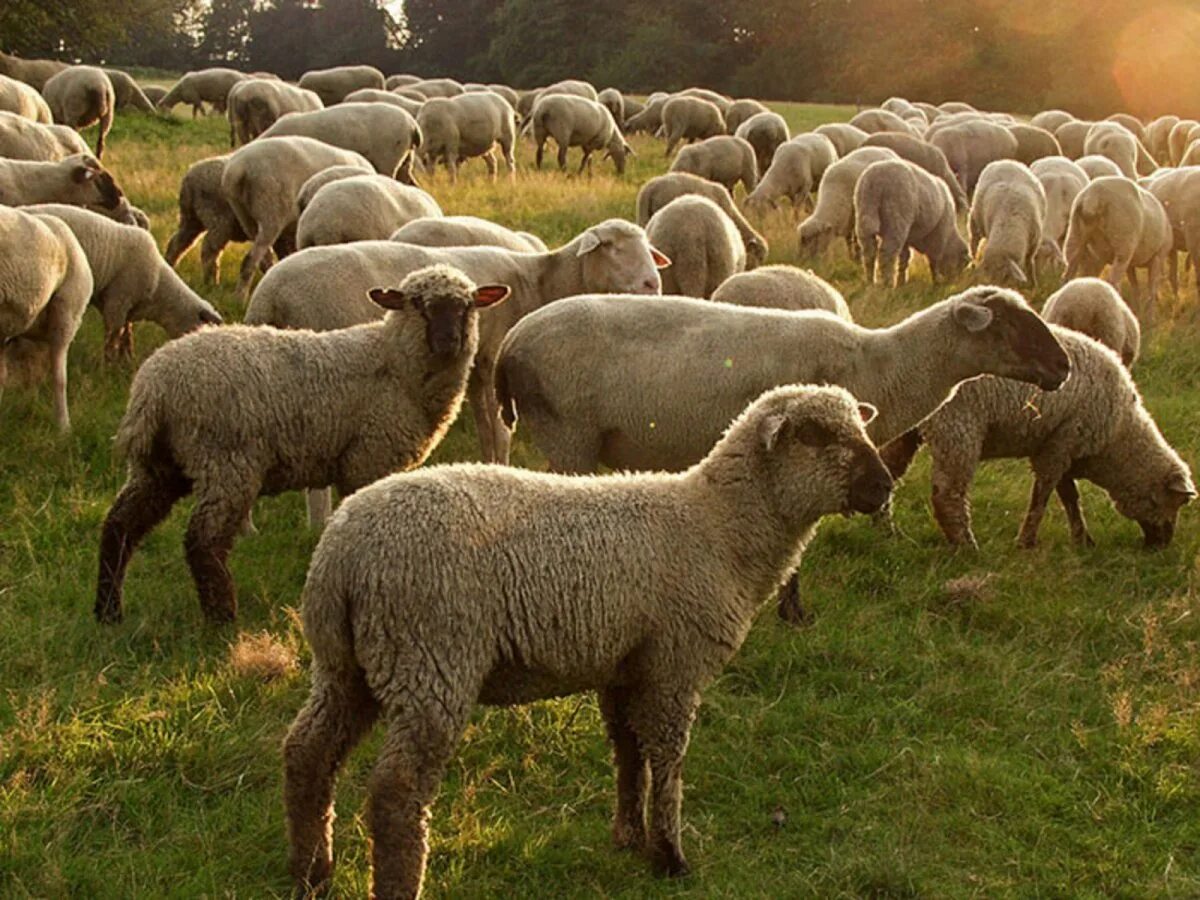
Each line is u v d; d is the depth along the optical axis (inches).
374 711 180.7
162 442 255.6
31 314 355.3
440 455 376.8
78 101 977.5
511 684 179.8
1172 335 529.0
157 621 264.4
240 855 194.5
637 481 193.8
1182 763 229.5
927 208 623.2
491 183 900.6
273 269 346.0
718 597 187.5
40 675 240.7
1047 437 322.0
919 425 324.5
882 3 3056.1
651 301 292.7
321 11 4475.9
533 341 288.4
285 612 271.3
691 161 884.0
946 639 278.1
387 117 729.0
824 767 227.9
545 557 176.1
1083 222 544.7
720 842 206.1
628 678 188.1
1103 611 289.7
